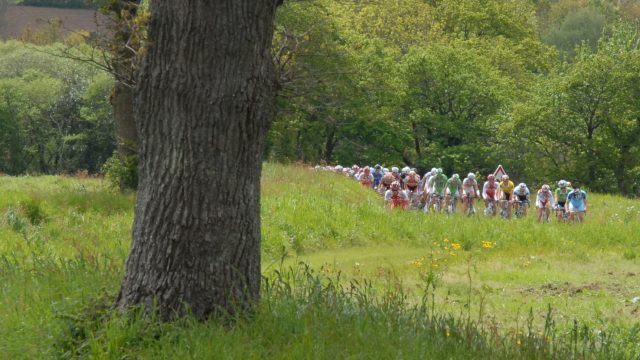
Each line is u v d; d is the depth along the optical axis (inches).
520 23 4128.9
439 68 3265.3
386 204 1478.8
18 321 356.2
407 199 1483.8
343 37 3014.3
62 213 1005.8
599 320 537.0
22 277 464.1
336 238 1125.1
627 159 2886.3
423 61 3265.3
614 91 2842.0
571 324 518.6
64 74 3676.2
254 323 336.8
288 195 1286.9
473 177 1549.0
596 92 2871.6
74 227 907.4
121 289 349.1
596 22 5398.6
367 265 870.4
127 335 319.3
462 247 1154.0
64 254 694.5
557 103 2910.9
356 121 3061.0
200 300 339.6
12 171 3580.2
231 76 341.7
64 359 313.9
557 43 5408.5
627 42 2957.7
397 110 3228.3
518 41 4042.8
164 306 337.4
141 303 339.6
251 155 351.3
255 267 356.2
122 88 1232.8
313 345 316.8
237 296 346.3
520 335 378.0
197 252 339.9
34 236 788.0
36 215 970.7
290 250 1042.1
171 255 339.3
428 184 1555.1
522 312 569.9
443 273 776.9
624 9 6299.2
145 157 348.5
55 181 1578.5
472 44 3676.2
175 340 322.7
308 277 411.8
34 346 322.0
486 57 3629.4
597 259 983.0
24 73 3713.1
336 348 320.2
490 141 3336.6
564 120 2913.4
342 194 1480.1
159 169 343.0
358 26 3779.5
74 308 355.9
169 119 341.7
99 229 905.5
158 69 342.3
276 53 373.4
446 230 1199.6
